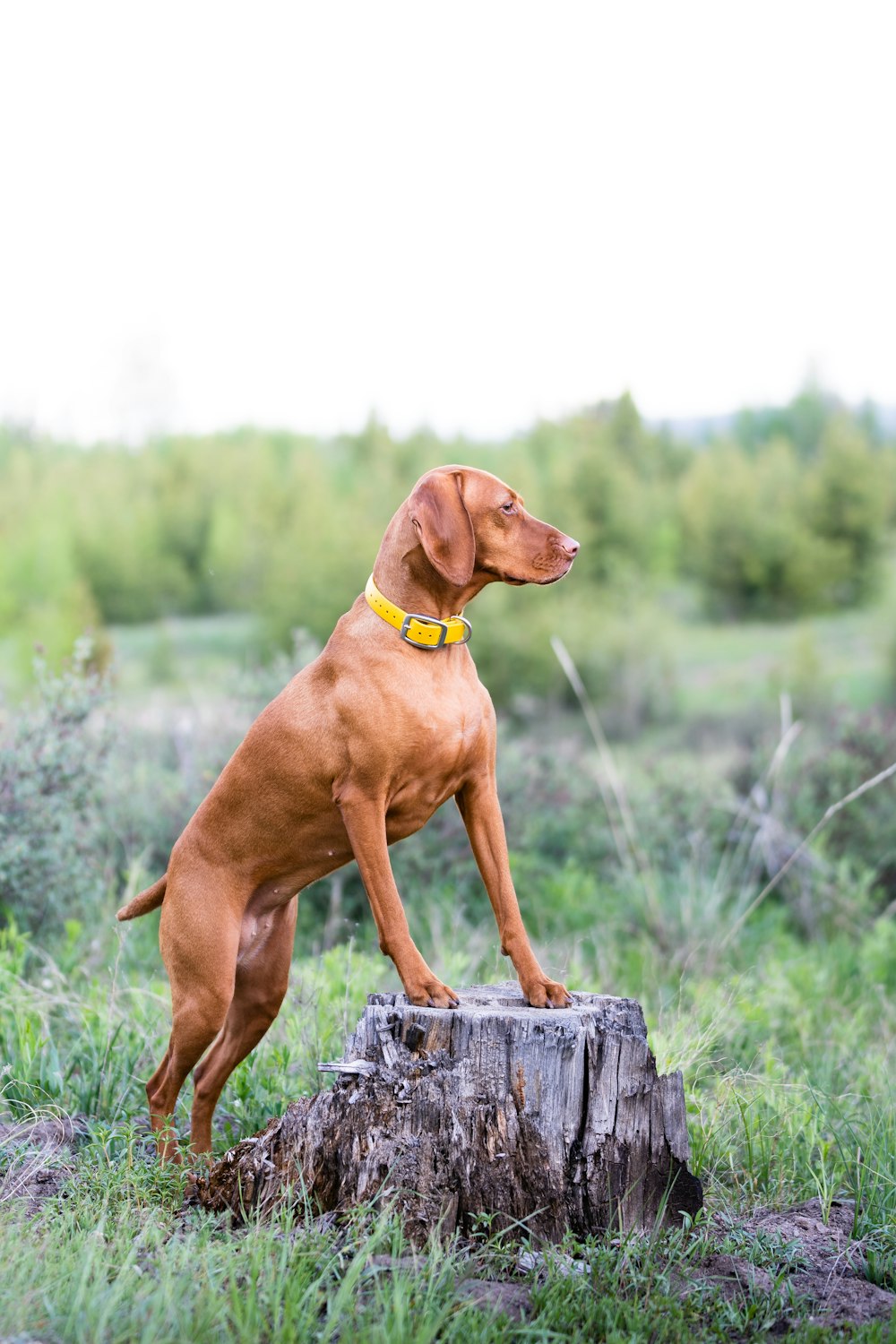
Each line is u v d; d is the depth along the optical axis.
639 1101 3.20
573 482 27.22
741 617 27.67
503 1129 3.09
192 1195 3.40
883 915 7.21
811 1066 4.80
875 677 21.05
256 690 7.29
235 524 29.50
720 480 28.83
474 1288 2.81
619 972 5.97
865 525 27.53
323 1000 4.53
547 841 8.15
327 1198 3.17
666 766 9.06
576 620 21.20
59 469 35.25
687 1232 3.23
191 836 3.74
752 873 7.46
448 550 3.30
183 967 3.67
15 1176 3.44
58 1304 2.57
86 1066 4.25
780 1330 2.84
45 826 5.67
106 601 29.64
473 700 3.48
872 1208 3.48
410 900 6.71
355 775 3.40
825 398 37.91
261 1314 2.51
